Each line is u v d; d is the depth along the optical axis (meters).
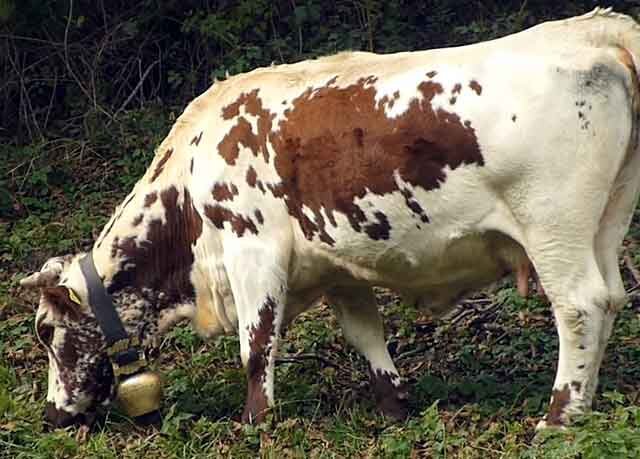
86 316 8.50
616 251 7.46
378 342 8.44
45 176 13.47
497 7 14.43
